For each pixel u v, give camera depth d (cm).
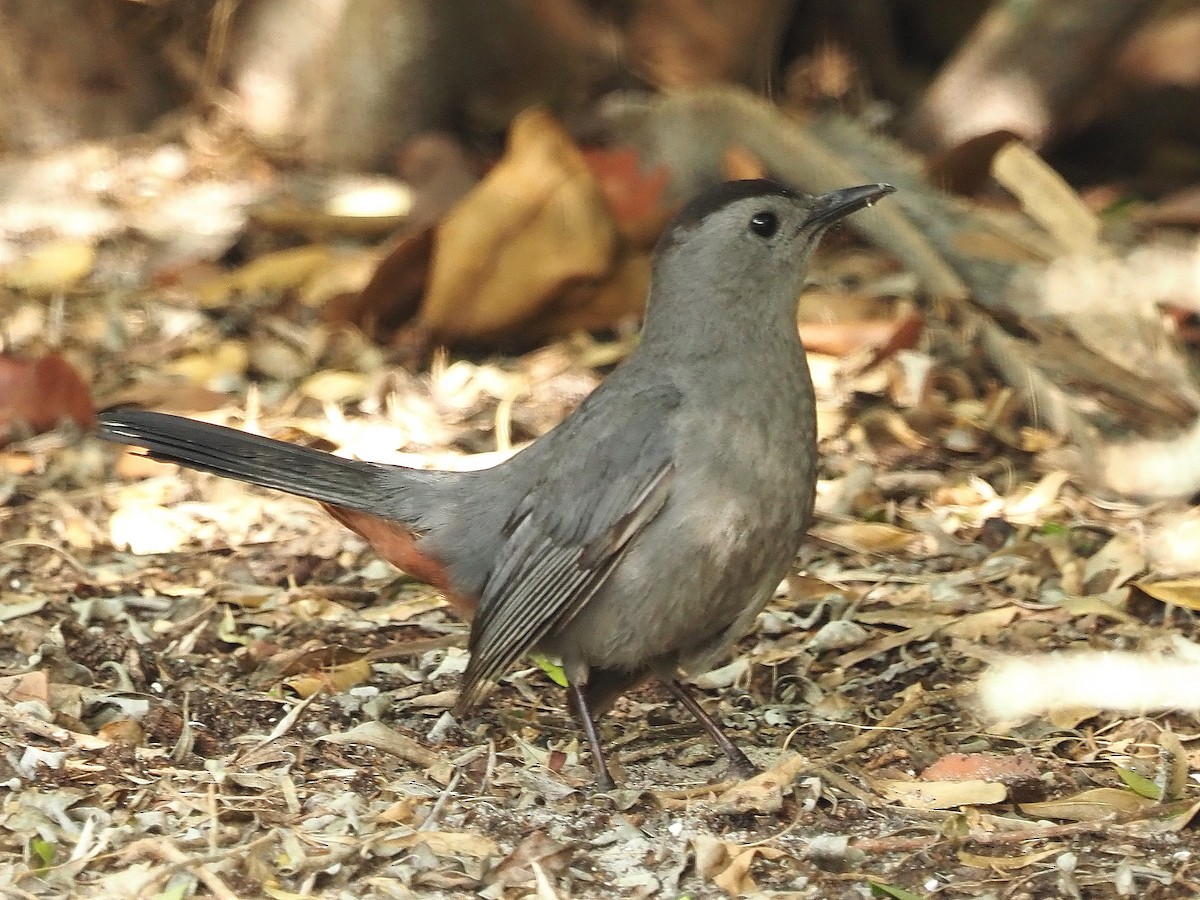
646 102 1534
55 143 1712
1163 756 823
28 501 1151
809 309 1345
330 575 1070
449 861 751
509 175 1312
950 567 1054
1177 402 1203
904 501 1140
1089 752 850
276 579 1057
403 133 1655
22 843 753
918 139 1628
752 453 820
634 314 1349
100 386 1288
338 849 748
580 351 1324
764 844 766
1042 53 1594
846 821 791
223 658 962
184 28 1711
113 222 1564
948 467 1179
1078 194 1623
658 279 863
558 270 1309
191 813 784
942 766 822
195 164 1673
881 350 1280
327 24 1648
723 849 744
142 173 1659
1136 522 1089
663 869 751
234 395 1284
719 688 953
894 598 1008
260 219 1520
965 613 985
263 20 1678
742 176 1408
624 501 821
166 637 981
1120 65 1680
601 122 1580
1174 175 1672
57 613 991
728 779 844
